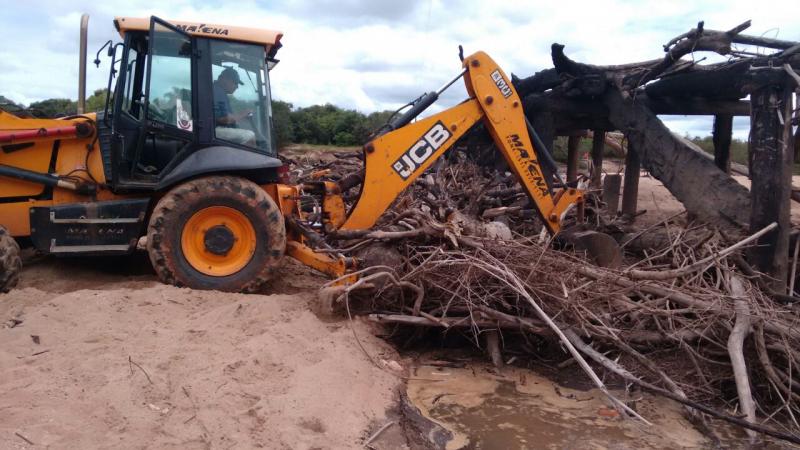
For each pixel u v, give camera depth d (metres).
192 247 5.60
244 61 5.98
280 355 4.21
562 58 7.21
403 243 5.54
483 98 5.86
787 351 4.34
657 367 4.47
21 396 3.42
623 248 7.20
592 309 4.87
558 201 6.16
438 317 5.17
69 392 3.53
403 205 6.63
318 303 5.34
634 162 9.60
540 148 6.35
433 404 4.26
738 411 4.23
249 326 4.69
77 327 4.47
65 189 5.86
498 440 3.82
